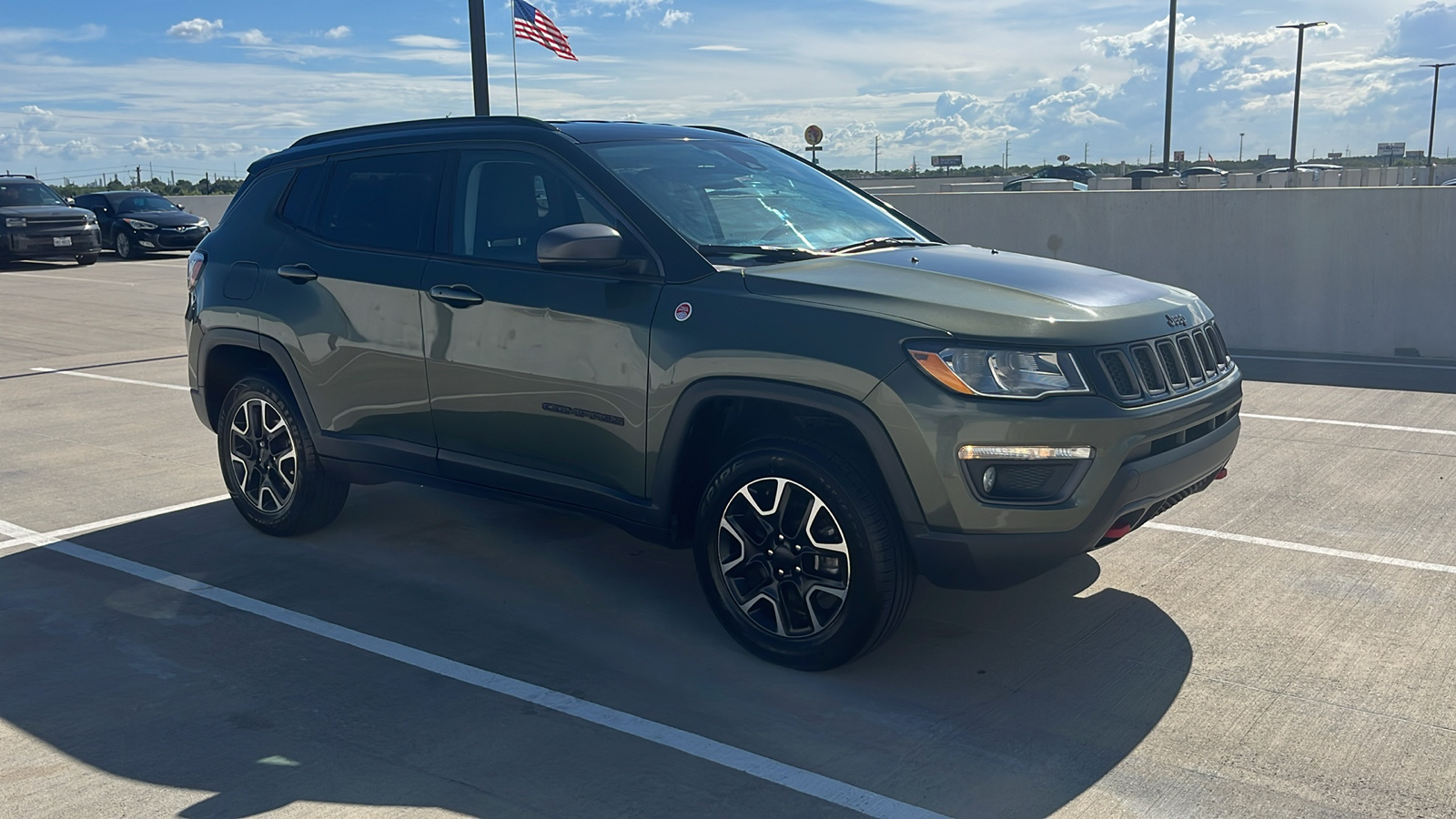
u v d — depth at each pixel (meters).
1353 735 3.43
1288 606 4.46
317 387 5.04
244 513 5.46
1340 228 10.40
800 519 3.81
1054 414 3.45
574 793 3.13
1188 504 5.82
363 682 3.85
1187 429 3.85
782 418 4.03
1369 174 45.56
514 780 3.20
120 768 3.28
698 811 3.04
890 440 3.54
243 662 4.02
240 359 5.52
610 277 4.13
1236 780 3.18
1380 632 4.20
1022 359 3.49
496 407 4.43
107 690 3.80
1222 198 10.89
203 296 5.49
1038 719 3.55
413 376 4.67
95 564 5.05
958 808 3.05
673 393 3.92
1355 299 10.43
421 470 4.76
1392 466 6.49
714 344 3.82
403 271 4.69
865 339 3.59
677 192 4.33
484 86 12.95
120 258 26.17
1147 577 4.80
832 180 5.12
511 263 4.41
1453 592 4.59
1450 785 3.14
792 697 3.72
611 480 4.19
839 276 3.90
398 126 5.10
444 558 5.12
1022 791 3.14
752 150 5.00
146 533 5.50
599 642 4.18
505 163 4.55
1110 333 3.65
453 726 3.53
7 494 6.20
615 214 4.18
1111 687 3.77
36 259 24.11
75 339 12.43
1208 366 4.15
